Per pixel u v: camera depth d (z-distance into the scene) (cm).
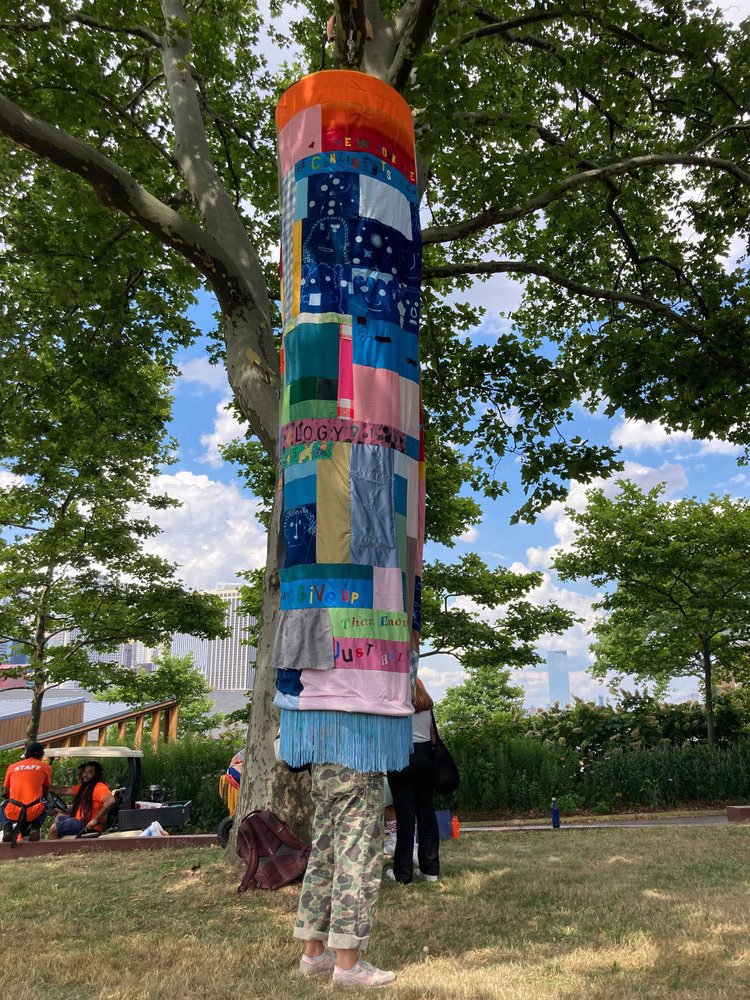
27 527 1614
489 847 740
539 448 1248
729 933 356
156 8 890
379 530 397
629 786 1507
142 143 1060
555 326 1518
